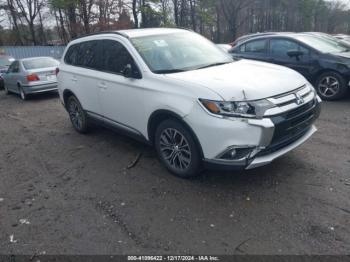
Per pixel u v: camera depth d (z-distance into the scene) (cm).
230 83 356
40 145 595
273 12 5828
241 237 298
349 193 355
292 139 369
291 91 364
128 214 346
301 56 780
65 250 297
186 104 360
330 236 291
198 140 358
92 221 338
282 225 310
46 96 1174
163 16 3444
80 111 596
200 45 502
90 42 550
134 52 442
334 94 738
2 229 335
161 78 397
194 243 295
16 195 405
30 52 2936
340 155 449
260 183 386
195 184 394
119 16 2973
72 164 490
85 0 2781
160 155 428
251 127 325
